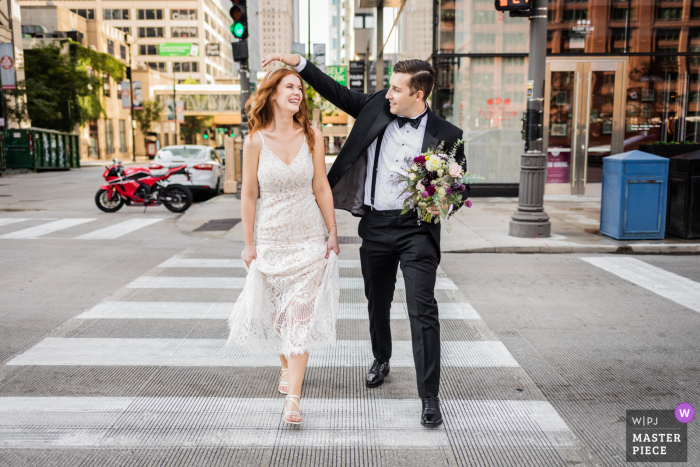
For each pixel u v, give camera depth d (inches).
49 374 144.7
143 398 131.2
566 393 134.6
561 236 341.7
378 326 134.6
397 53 735.7
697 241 323.6
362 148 122.2
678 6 541.0
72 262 283.0
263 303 122.5
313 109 1865.2
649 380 142.3
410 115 120.6
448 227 130.5
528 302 214.4
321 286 119.2
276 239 118.7
